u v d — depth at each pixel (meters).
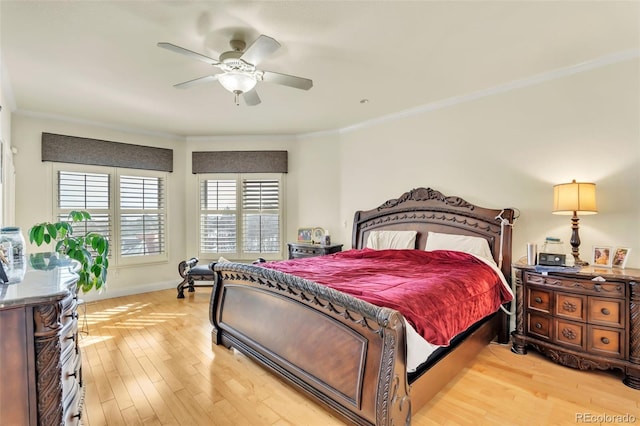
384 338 1.58
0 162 2.81
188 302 4.31
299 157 5.20
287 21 2.10
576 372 2.45
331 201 4.98
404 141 4.13
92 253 4.31
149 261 4.88
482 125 3.45
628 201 2.64
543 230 3.06
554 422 1.87
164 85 3.13
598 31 2.28
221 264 2.78
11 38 2.27
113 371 2.45
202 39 2.31
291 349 2.14
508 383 2.29
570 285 2.48
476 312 2.38
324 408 1.97
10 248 1.61
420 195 3.88
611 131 2.71
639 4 1.96
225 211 5.27
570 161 2.91
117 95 3.39
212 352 2.78
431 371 1.91
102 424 1.85
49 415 1.20
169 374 2.41
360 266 2.97
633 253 2.62
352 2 1.92
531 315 2.72
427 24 2.16
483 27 2.21
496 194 3.36
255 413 1.96
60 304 1.22
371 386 1.62
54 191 4.09
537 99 3.09
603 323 2.34
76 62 2.64
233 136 5.25
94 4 1.90
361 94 3.47
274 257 5.22
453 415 1.92
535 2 1.95
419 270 2.74
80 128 4.30
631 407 2.01
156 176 4.99
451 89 3.35
